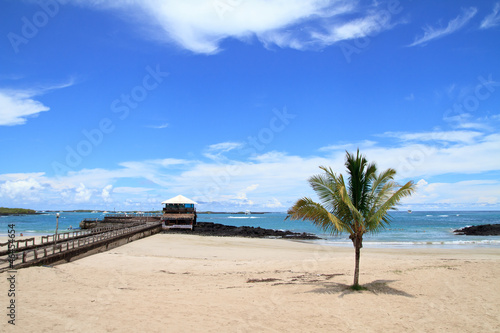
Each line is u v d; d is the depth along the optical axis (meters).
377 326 8.16
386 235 51.41
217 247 34.00
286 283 13.90
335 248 33.53
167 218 61.59
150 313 9.19
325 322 8.46
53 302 10.16
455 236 49.59
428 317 8.81
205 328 8.02
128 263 20.36
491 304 9.98
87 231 35.09
